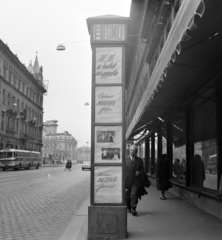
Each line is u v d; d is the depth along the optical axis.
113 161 6.43
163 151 15.85
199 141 10.07
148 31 19.17
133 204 8.73
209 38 4.92
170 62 5.21
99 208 6.23
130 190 9.14
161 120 13.23
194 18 3.77
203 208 9.30
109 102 6.61
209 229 6.88
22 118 66.00
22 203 11.85
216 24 4.34
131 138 25.52
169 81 6.95
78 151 174.25
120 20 6.68
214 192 8.46
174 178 13.48
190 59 5.87
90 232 6.20
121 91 6.62
